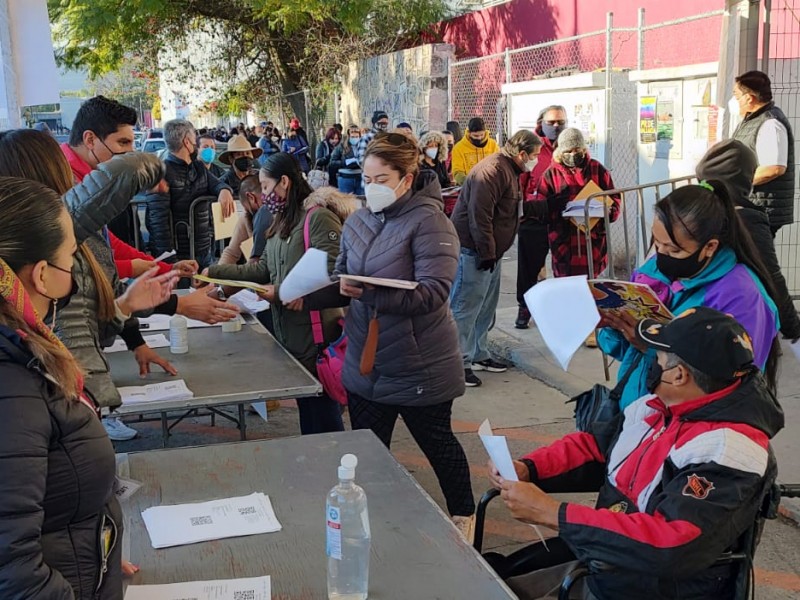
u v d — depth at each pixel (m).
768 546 3.55
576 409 2.69
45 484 1.32
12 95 4.05
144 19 19.89
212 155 10.12
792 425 4.55
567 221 6.34
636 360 2.54
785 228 6.55
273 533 2.07
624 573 2.03
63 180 2.38
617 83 8.02
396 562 1.91
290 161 3.84
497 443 2.16
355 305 3.28
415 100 16.03
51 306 1.53
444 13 18.75
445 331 3.23
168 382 3.21
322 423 3.85
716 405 2.02
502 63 15.52
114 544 1.50
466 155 9.11
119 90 27.52
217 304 3.40
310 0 18.44
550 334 2.06
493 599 1.77
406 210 3.11
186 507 2.21
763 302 2.45
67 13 19.78
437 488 4.32
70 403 1.39
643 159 7.46
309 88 21.61
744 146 3.62
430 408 3.27
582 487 2.51
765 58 5.90
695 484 1.94
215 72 23.08
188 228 6.52
